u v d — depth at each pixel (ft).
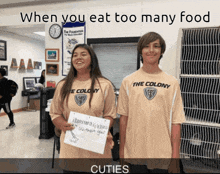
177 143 3.77
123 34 10.80
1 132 12.91
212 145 6.84
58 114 4.14
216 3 9.17
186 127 7.16
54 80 12.35
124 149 4.00
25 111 20.48
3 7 13.32
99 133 3.63
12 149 9.83
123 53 11.45
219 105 6.74
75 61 3.77
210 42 6.74
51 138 11.79
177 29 9.80
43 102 11.55
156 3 10.11
